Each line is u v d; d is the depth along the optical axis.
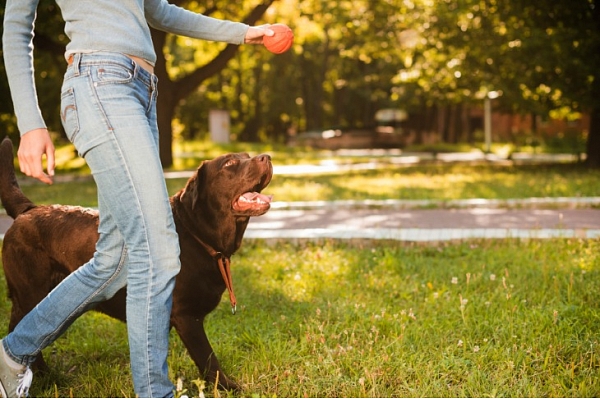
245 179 3.14
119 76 2.59
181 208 3.26
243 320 4.35
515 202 9.87
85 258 3.16
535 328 3.91
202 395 2.71
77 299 2.81
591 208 9.71
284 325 4.16
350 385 3.19
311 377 3.30
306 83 45.00
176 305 3.19
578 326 3.98
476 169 18.38
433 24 18.53
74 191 13.00
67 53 2.66
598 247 6.31
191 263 3.19
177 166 19.69
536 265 5.64
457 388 3.15
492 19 17.80
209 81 45.12
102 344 3.91
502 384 3.16
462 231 7.05
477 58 18.72
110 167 2.59
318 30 24.23
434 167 19.75
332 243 6.92
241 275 5.61
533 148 31.25
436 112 39.69
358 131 38.16
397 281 5.31
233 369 3.46
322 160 24.97
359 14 22.72
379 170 18.73
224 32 3.24
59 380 3.41
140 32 2.71
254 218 9.11
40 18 16.36
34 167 2.53
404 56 23.94
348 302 4.64
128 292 2.67
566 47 16.22
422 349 3.70
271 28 3.28
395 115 43.72
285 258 6.30
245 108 48.00
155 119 2.82
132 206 2.60
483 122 41.81
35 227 3.29
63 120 2.66
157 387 2.70
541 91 18.00
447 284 5.22
